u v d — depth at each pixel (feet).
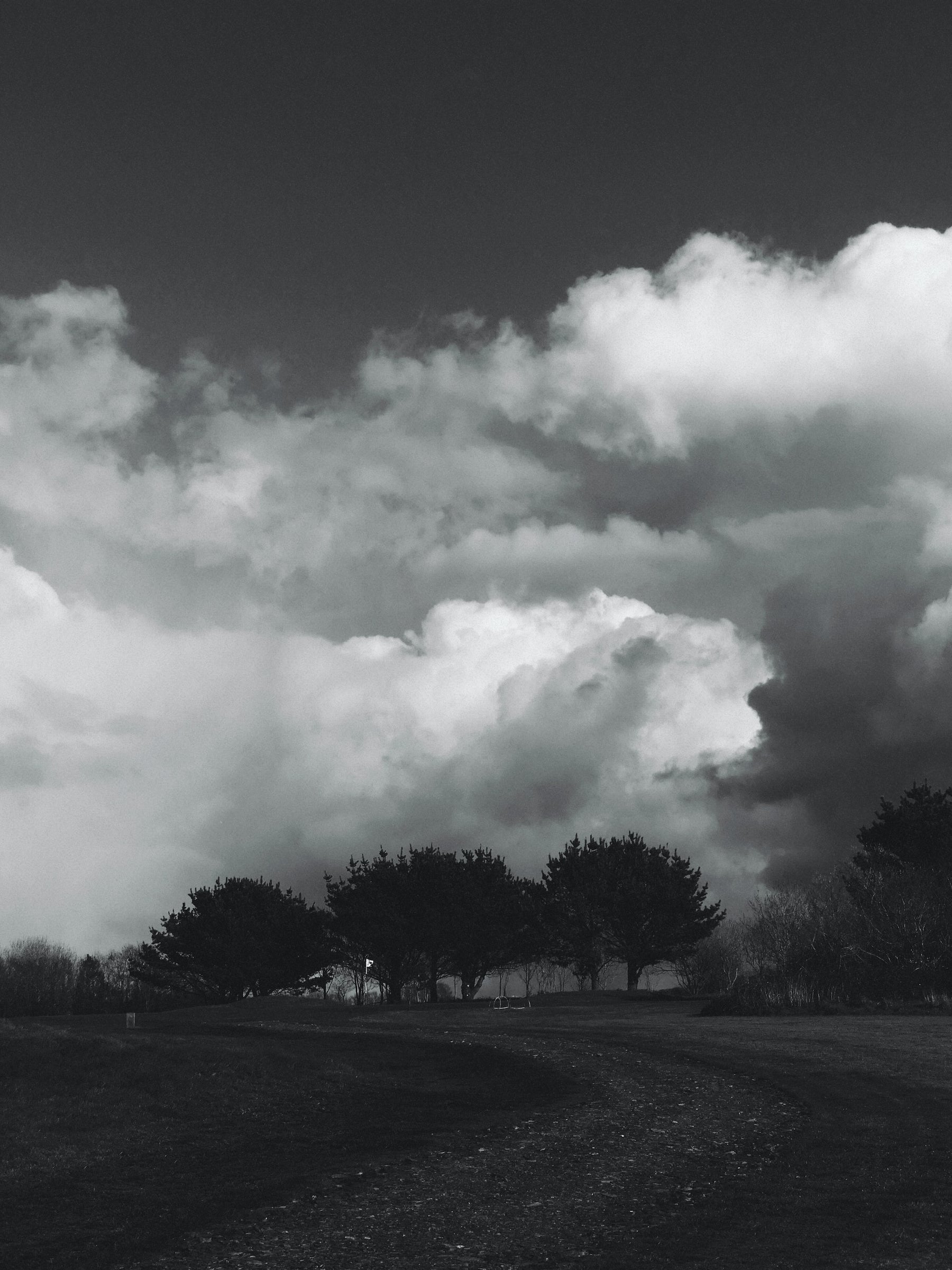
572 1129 72.38
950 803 251.60
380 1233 49.19
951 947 179.73
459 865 301.63
